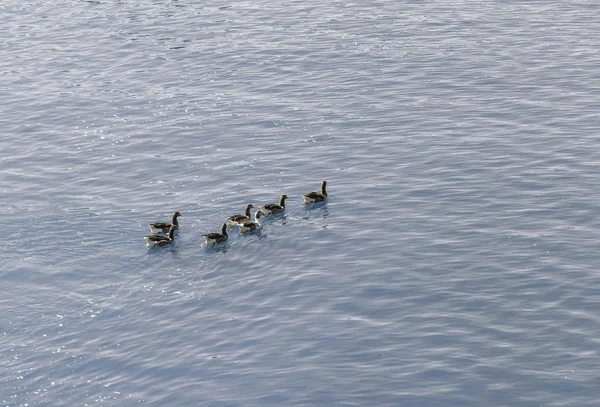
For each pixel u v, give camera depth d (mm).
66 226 60625
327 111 77688
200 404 41969
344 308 48875
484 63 86875
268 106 79438
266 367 44250
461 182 63125
